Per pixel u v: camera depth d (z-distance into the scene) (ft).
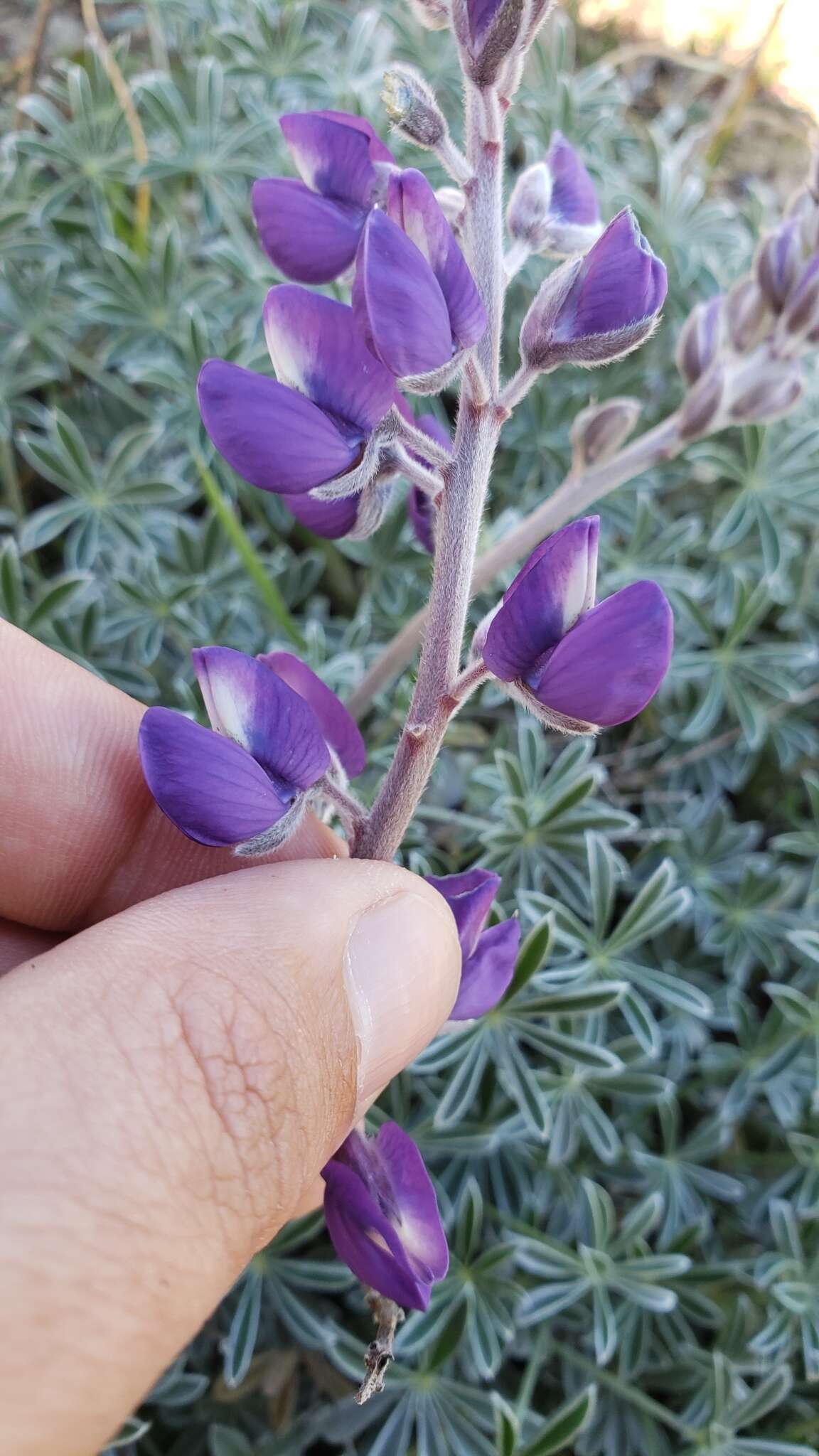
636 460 0.43
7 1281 0.21
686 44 0.97
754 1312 0.52
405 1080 0.50
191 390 0.63
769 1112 0.60
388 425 0.26
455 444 0.27
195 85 0.67
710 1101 0.59
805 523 0.72
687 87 0.96
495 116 0.26
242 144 0.66
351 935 0.28
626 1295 0.50
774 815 0.69
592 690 0.24
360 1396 0.30
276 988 0.26
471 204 0.26
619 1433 0.50
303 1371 0.53
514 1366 0.54
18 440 0.68
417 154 0.68
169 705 0.60
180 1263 0.24
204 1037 0.25
